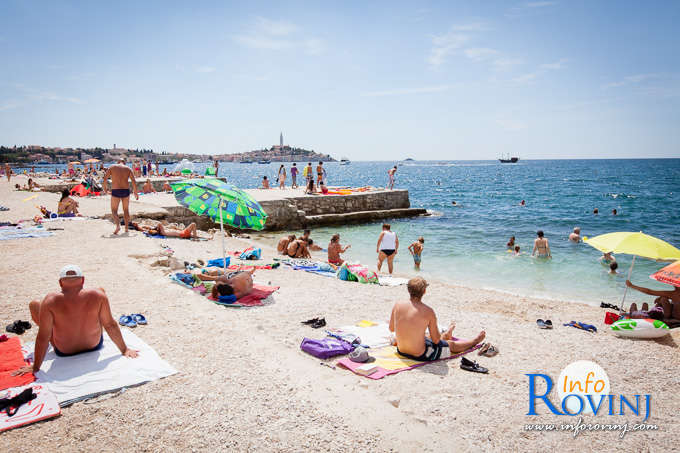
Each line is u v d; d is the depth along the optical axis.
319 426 3.44
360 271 10.04
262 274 10.16
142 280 7.86
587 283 11.88
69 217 15.33
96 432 3.31
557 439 3.55
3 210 17.31
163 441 3.22
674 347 6.02
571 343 6.05
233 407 3.70
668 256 6.80
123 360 4.44
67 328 4.39
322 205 23.88
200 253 11.99
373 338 5.81
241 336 5.39
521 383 4.61
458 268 13.74
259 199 21.69
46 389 3.82
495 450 3.32
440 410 3.93
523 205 35.59
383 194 26.64
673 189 56.44
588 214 29.30
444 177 106.38
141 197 22.67
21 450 3.06
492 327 6.75
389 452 3.15
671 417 4.03
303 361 4.83
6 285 7.15
